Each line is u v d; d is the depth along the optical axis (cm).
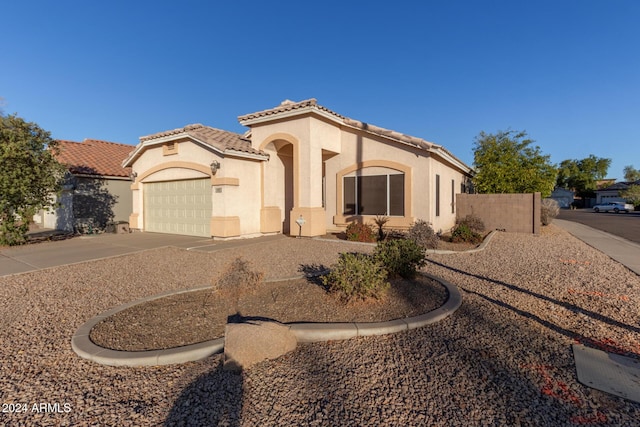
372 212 1472
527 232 1670
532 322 507
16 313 577
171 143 1534
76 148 2075
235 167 1361
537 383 351
